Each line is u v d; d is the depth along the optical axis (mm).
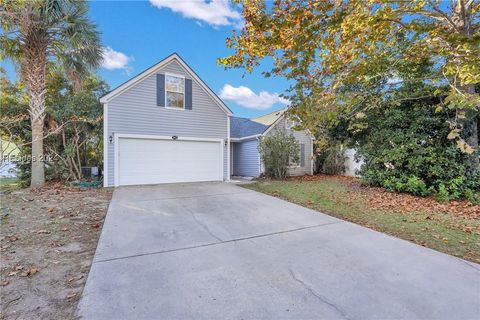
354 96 6621
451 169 7246
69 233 4430
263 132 14266
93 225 4910
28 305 2404
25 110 9922
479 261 3412
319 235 4496
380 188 9227
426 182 8000
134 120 10367
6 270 3062
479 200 6742
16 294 2574
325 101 5207
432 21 6469
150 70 10625
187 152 11500
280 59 4848
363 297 2582
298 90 4953
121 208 6297
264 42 4551
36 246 3818
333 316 2283
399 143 8320
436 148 7566
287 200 7566
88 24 9484
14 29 8406
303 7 3645
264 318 2254
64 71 11188
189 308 2389
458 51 4332
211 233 4578
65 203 6691
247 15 4301
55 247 3809
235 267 3252
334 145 10789
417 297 2582
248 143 15469
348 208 6520
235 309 2379
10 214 5465
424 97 7508
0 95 9820
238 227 4941
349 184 10852
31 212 5684
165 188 9609
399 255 3625
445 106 7055
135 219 5383
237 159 16734
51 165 10711
